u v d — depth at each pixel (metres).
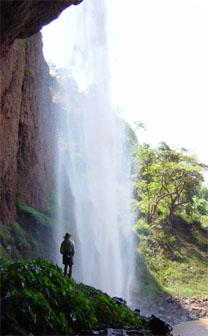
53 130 43.88
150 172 58.41
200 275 52.41
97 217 47.06
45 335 8.88
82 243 42.09
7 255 24.27
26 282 9.52
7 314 8.59
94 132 51.38
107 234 46.72
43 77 40.00
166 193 58.28
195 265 54.19
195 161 59.47
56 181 43.19
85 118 51.47
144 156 59.78
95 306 11.04
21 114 33.97
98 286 41.38
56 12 14.86
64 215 41.72
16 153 31.58
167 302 44.19
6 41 15.06
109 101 53.44
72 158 47.97
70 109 51.31
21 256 28.12
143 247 53.25
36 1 13.26
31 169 35.84
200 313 41.59
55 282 10.30
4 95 27.64
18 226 30.16
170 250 55.44
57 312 9.55
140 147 62.38
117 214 52.03
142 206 56.97
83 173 48.56
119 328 10.83
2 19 13.08
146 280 48.62
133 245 52.47
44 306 9.16
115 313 11.31
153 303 43.72
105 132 52.03
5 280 9.23
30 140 35.62
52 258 32.78
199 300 45.19
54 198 41.19
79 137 50.31
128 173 59.16
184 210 63.56
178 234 59.69
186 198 61.59
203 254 57.22
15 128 30.38
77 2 15.30
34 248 31.27
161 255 54.16
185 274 51.88
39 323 8.88
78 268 38.44
